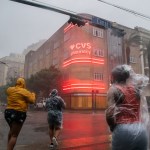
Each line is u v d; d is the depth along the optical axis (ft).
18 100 17.03
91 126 44.65
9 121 16.93
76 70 157.69
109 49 164.86
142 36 176.04
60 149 21.91
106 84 160.45
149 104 52.01
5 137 30.96
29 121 60.80
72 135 31.58
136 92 9.78
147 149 9.43
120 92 9.53
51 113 23.58
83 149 21.74
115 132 9.29
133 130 9.08
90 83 155.12
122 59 170.91
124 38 171.94
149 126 9.68
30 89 191.62
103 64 161.48
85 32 158.61
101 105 156.15
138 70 175.52
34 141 27.22
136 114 9.46
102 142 25.35
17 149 22.07
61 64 186.91
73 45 162.20
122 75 10.12
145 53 176.96
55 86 179.11
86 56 156.56
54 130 23.71
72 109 155.84
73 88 158.20
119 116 9.36
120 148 9.08
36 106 157.28
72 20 37.42
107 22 42.37
